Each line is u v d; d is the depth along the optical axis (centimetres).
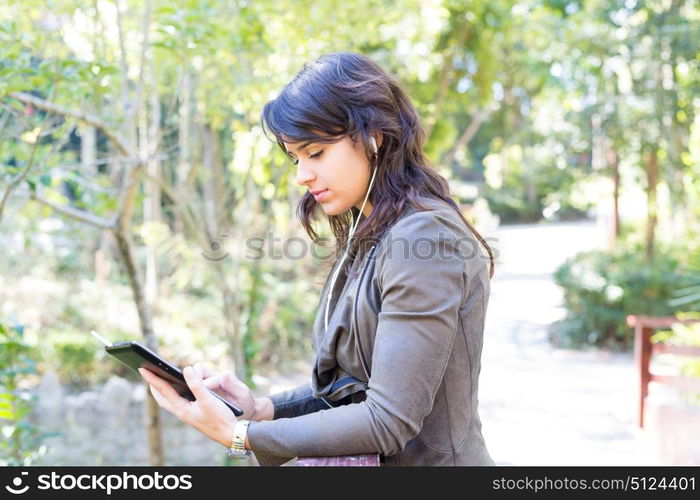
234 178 609
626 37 1085
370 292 146
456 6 796
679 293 700
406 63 722
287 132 146
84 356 789
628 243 1319
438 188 156
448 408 150
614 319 1064
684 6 1066
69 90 313
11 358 329
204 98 470
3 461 343
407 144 153
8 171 318
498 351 1042
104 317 868
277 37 439
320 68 150
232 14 410
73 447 651
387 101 150
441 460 150
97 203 422
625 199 1555
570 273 1148
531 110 1795
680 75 1114
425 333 134
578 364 974
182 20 334
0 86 284
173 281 916
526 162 1463
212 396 145
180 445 653
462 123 1920
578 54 1152
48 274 953
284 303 890
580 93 1223
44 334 823
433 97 870
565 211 3072
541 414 733
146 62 414
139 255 952
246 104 454
